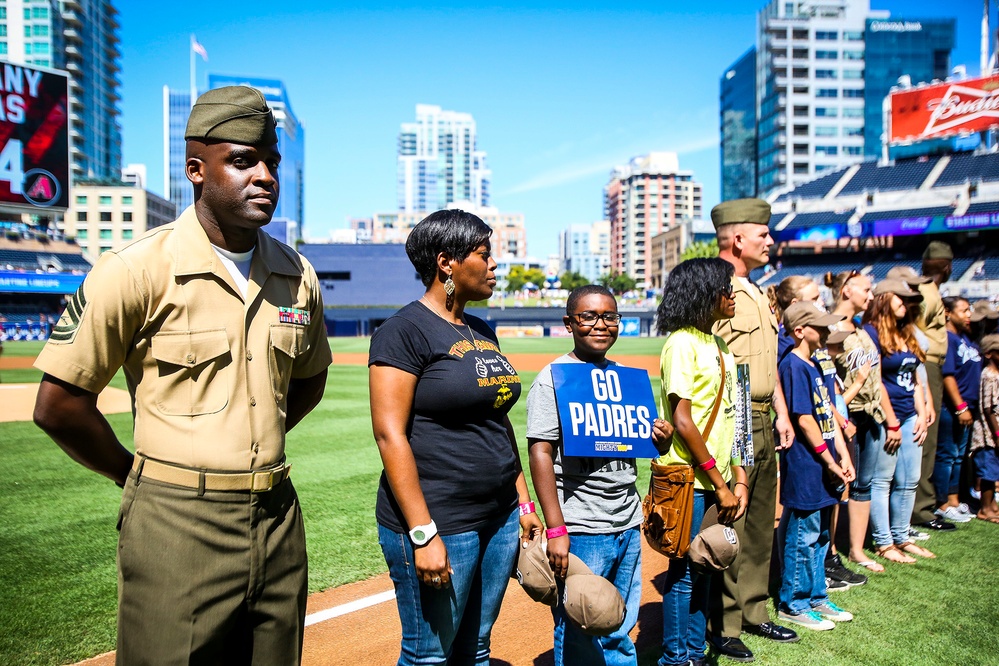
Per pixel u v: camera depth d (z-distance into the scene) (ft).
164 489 6.41
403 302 220.02
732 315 10.74
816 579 12.92
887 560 16.21
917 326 19.34
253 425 6.76
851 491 16.01
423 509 7.37
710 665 11.10
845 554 16.75
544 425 8.97
